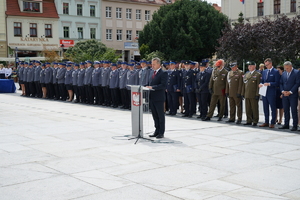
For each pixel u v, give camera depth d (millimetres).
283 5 42719
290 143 8383
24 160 6844
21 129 10383
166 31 42750
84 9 49406
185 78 13094
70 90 19312
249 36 28250
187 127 10750
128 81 15305
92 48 39719
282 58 26859
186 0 44156
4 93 25172
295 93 10086
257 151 7562
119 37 52688
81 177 5789
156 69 8859
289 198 4906
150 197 4922
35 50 45688
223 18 43375
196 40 41312
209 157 7055
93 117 13070
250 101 11070
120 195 5000
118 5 52000
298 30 26641
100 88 17578
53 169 6242
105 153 7395
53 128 10547
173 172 6055
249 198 4895
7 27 44188
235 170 6180
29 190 5211
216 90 11992
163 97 8898
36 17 45812
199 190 5195
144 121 12078
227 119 12727
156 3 55344
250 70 11078
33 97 22094
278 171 6129
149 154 7301
